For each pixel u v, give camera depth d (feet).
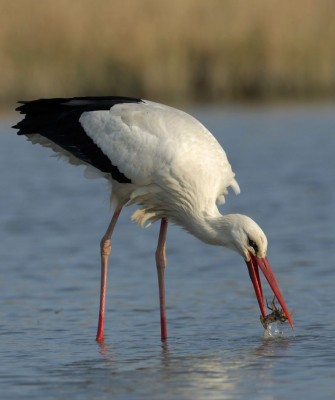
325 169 69.26
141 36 102.32
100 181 68.08
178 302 38.40
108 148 33.91
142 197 34.47
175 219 34.63
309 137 83.10
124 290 40.65
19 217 56.54
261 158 74.18
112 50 101.60
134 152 33.60
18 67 98.48
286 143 80.43
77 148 34.45
